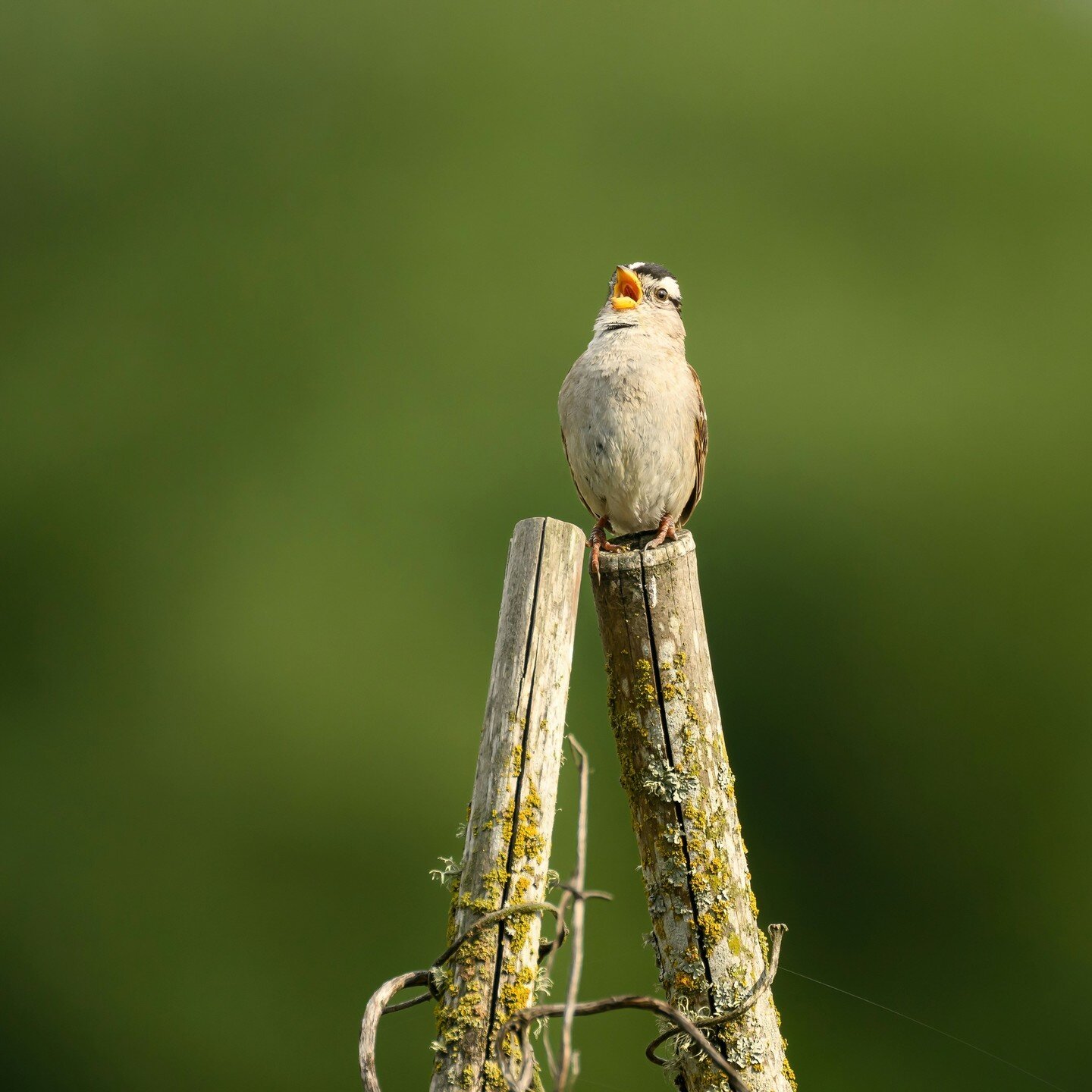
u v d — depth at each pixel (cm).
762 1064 630
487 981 571
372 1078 559
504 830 591
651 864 654
